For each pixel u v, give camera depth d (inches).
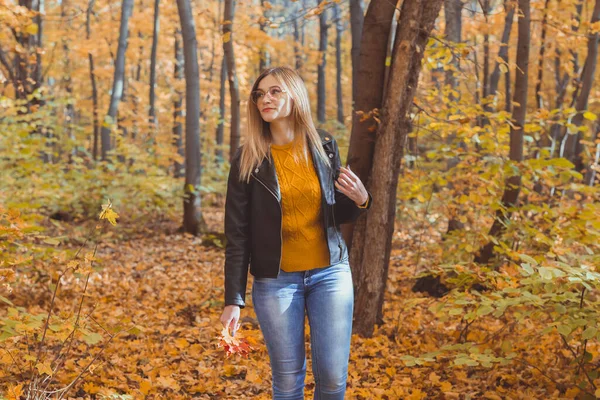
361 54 204.5
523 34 260.8
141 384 145.3
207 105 853.8
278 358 102.7
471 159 254.2
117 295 263.7
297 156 103.3
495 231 252.2
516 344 171.9
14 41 435.5
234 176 103.6
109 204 128.6
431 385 154.3
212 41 786.8
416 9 183.9
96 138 821.9
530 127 249.4
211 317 229.1
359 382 160.2
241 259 102.4
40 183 372.2
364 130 204.1
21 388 120.7
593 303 127.5
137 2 864.3
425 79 356.5
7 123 394.3
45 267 224.4
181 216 534.3
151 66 711.1
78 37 835.4
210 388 152.6
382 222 193.3
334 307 102.0
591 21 325.1
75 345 179.2
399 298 257.6
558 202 269.4
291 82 103.6
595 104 617.6
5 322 121.7
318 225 103.2
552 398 137.0
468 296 160.4
